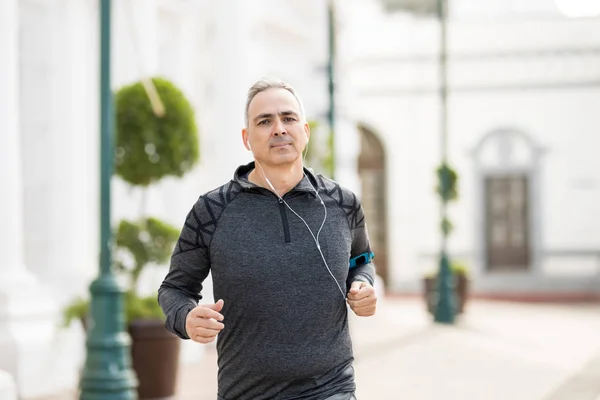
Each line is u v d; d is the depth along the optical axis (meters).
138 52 11.73
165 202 15.34
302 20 21.23
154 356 10.98
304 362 4.15
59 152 13.01
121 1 13.86
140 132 11.02
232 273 4.15
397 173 31.89
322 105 22.16
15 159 11.60
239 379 4.21
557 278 31.22
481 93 31.70
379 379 13.34
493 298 29.42
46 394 11.54
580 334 19.52
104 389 9.29
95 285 9.42
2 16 11.40
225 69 16.77
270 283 4.13
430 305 21.88
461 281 22.75
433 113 31.83
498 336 18.98
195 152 11.34
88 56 13.35
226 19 16.81
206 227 4.22
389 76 32.00
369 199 32.16
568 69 31.36
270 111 4.24
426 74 31.89
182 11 15.47
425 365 14.75
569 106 31.36
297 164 4.32
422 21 31.98
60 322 11.96
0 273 11.45
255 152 4.28
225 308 4.20
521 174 31.61
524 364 14.95
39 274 12.79
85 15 13.29
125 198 13.86
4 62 11.42
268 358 4.14
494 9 31.92
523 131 31.50
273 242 4.17
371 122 32.03
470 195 31.59
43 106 12.89
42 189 12.88
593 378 13.49
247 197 4.24
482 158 31.70
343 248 4.26
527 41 31.58
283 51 20.23
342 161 22.98
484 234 31.55
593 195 31.22
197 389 12.18
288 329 4.14
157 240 11.07
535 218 31.36
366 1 32.12
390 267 31.80
